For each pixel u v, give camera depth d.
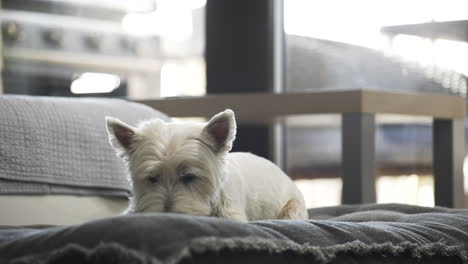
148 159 1.58
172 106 2.49
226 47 2.88
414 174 2.75
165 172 1.57
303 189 2.89
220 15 2.89
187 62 3.09
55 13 3.47
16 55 3.47
